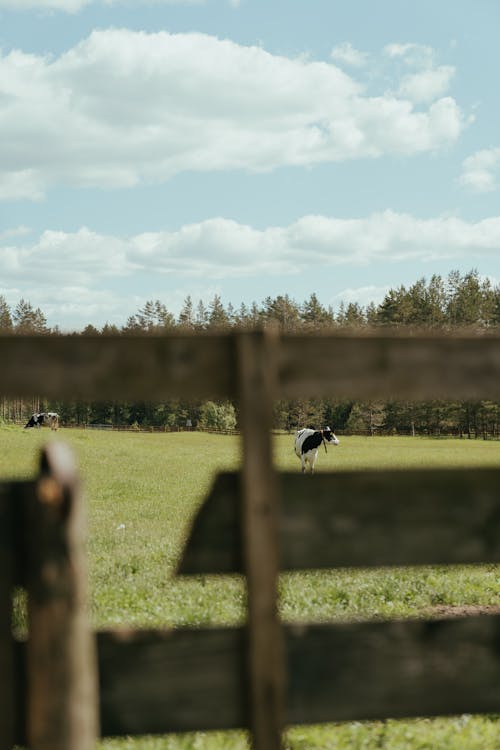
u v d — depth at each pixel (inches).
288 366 138.7
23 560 129.3
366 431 4534.9
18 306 7440.9
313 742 217.0
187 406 5354.3
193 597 387.5
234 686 138.9
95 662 135.9
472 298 5969.5
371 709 143.1
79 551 117.9
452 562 145.1
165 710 137.6
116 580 439.2
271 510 136.2
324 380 139.6
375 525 143.3
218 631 138.7
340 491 142.5
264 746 135.5
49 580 115.8
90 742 118.1
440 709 144.8
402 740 219.3
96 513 794.2
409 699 144.1
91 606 366.6
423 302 5792.3
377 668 143.2
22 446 1776.6
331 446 2768.2
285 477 141.2
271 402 137.3
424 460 1909.4
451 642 145.2
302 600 387.9
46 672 116.0
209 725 138.3
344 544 142.6
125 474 1268.5
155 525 709.9
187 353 137.6
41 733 116.0
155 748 208.7
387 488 143.8
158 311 7170.3
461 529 145.3
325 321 6501.0
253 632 135.3
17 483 129.1
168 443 2640.3
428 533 144.9
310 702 141.6
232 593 399.9
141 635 137.3
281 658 135.9
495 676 145.9
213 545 140.2
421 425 4800.7
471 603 400.5
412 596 409.4
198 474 1290.6
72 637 116.6
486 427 4623.5
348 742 218.5
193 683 138.1
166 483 1125.1
